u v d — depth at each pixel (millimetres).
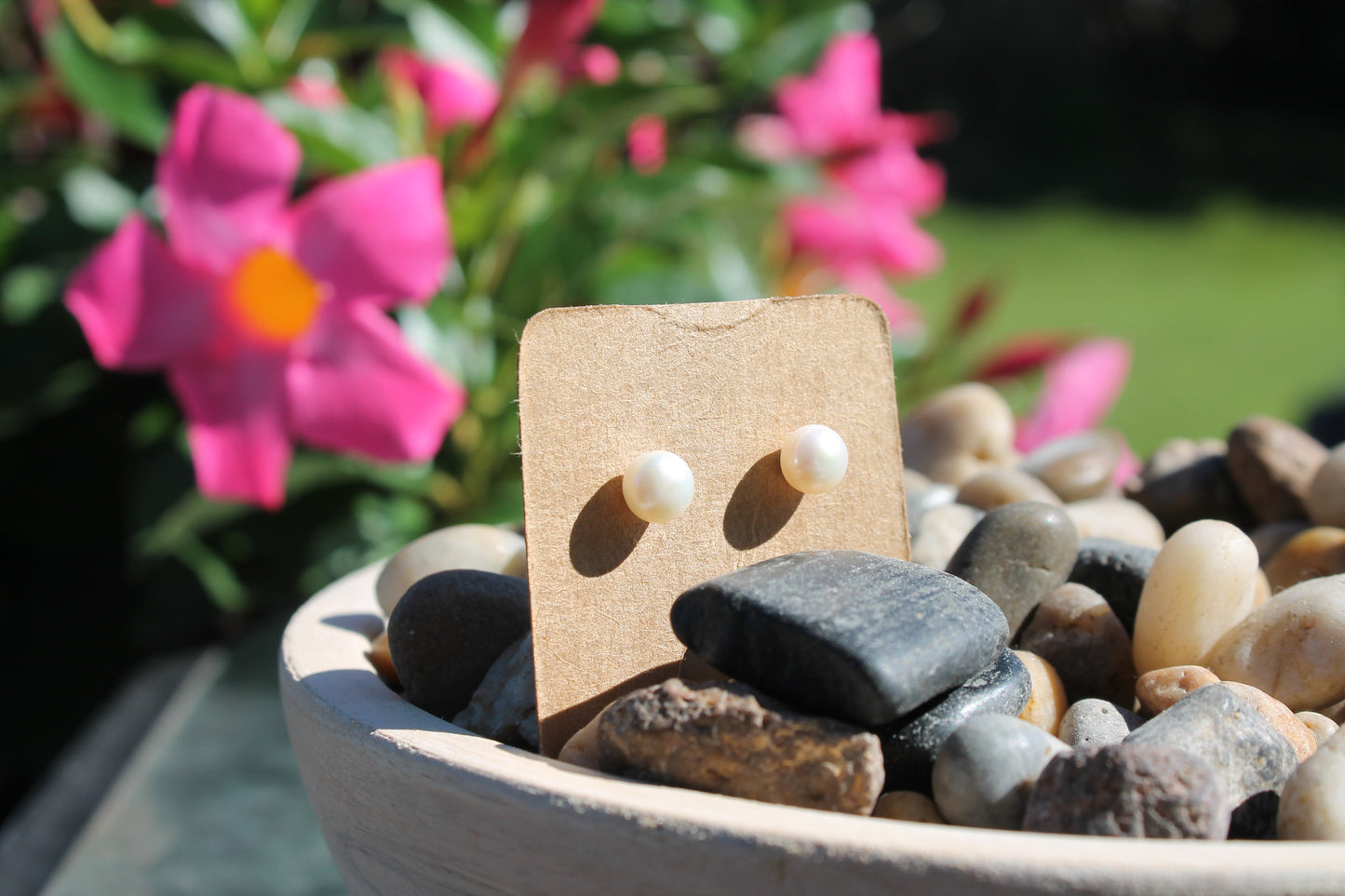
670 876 177
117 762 323
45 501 463
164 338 322
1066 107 3123
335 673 211
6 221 416
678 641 212
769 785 188
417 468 403
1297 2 3246
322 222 324
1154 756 184
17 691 483
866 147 471
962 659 194
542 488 210
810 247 490
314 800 207
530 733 211
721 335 220
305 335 326
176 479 400
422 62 397
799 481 214
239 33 400
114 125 385
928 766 197
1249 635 220
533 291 398
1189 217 2688
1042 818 185
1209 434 1307
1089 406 397
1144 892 169
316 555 413
